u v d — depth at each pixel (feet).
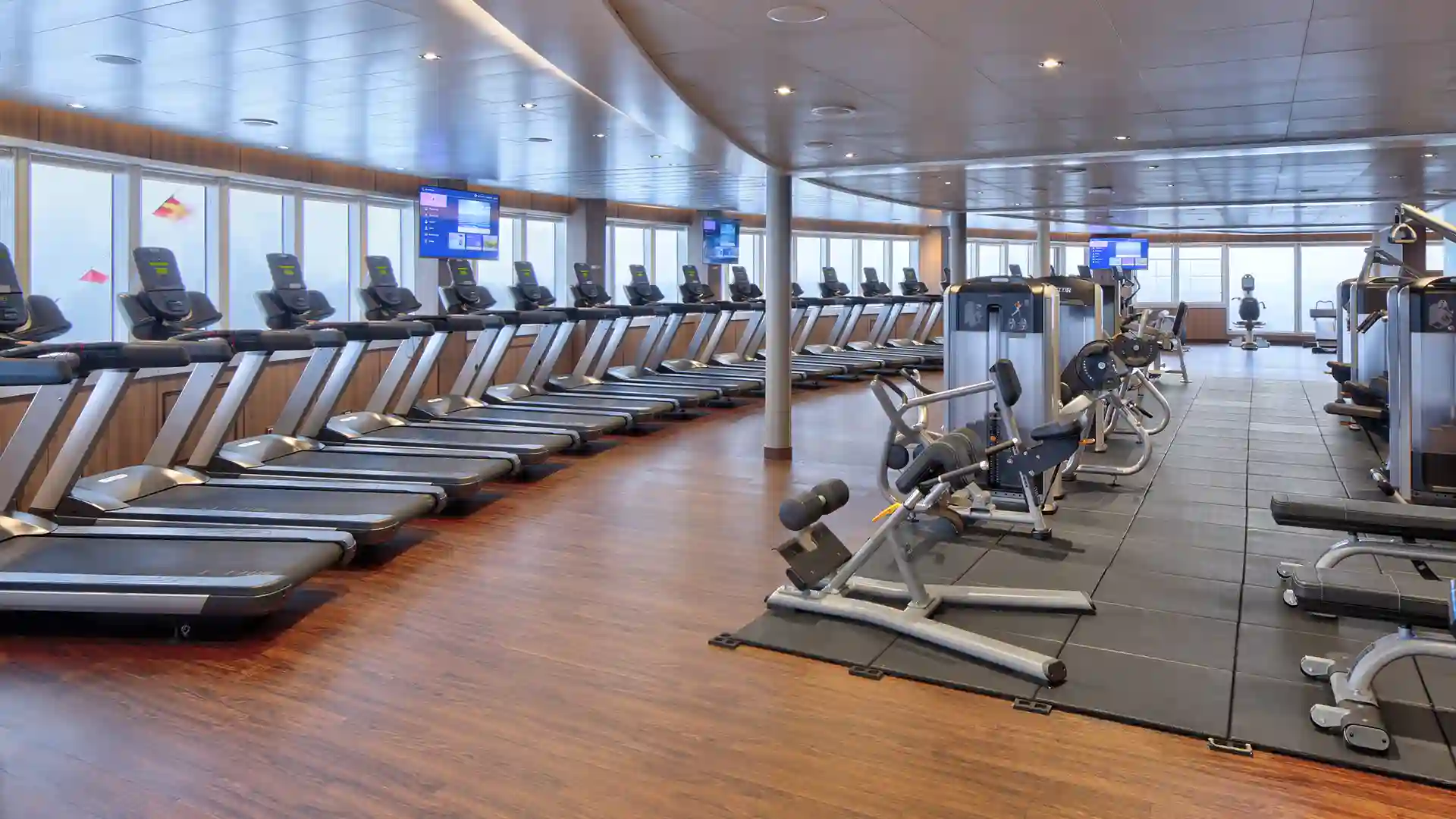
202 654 11.51
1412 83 16.38
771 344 24.77
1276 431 28.99
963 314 19.06
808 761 8.94
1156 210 39.42
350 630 12.35
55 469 14.70
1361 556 15.84
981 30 13.51
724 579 14.57
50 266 24.30
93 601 11.61
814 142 22.33
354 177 30.83
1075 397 20.04
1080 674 10.93
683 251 47.73
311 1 13.10
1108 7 12.37
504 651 11.66
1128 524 17.85
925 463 12.64
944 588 13.44
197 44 15.26
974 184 30.73
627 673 10.99
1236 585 14.17
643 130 23.41
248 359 18.33
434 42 15.31
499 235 37.06
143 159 23.95
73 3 13.03
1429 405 16.93
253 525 15.03
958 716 9.92
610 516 18.49
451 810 8.06
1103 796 8.34
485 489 20.93
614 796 8.30
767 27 13.44
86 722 9.68
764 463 24.12
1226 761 8.97
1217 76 15.98
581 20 12.65
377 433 23.13
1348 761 8.88
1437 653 9.37
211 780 8.52
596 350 33.68
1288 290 66.28
